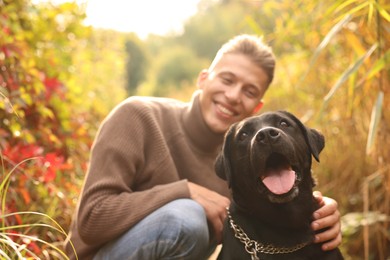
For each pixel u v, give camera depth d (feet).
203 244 9.45
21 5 13.74
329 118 15.93
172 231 9.19
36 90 12.31
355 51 13.35
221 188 10.94
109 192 9.50
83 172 14.44
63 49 17.38
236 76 10.75
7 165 10.53
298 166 8.91
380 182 14.80
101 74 24.90
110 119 10.15
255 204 9.18
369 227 14.34
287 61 18.24
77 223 9.68
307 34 15.23
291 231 9.18
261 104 11.66
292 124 9.37
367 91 13.03
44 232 10.89
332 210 9.46
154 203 9.46
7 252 8.61
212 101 10.82
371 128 10.80
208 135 10.85
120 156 9.71
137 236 9.40
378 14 11.16
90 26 17.38
